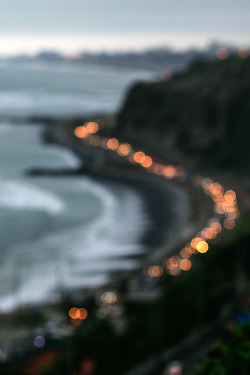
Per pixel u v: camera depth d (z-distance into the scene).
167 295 97.44
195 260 172.75
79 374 76.31
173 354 73.88
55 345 101.75
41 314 130.00
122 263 173.75
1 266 171.62
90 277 161.00
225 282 114.38
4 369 90.50
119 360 75.62
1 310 135.88
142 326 83.94
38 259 178.62
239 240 139.75
